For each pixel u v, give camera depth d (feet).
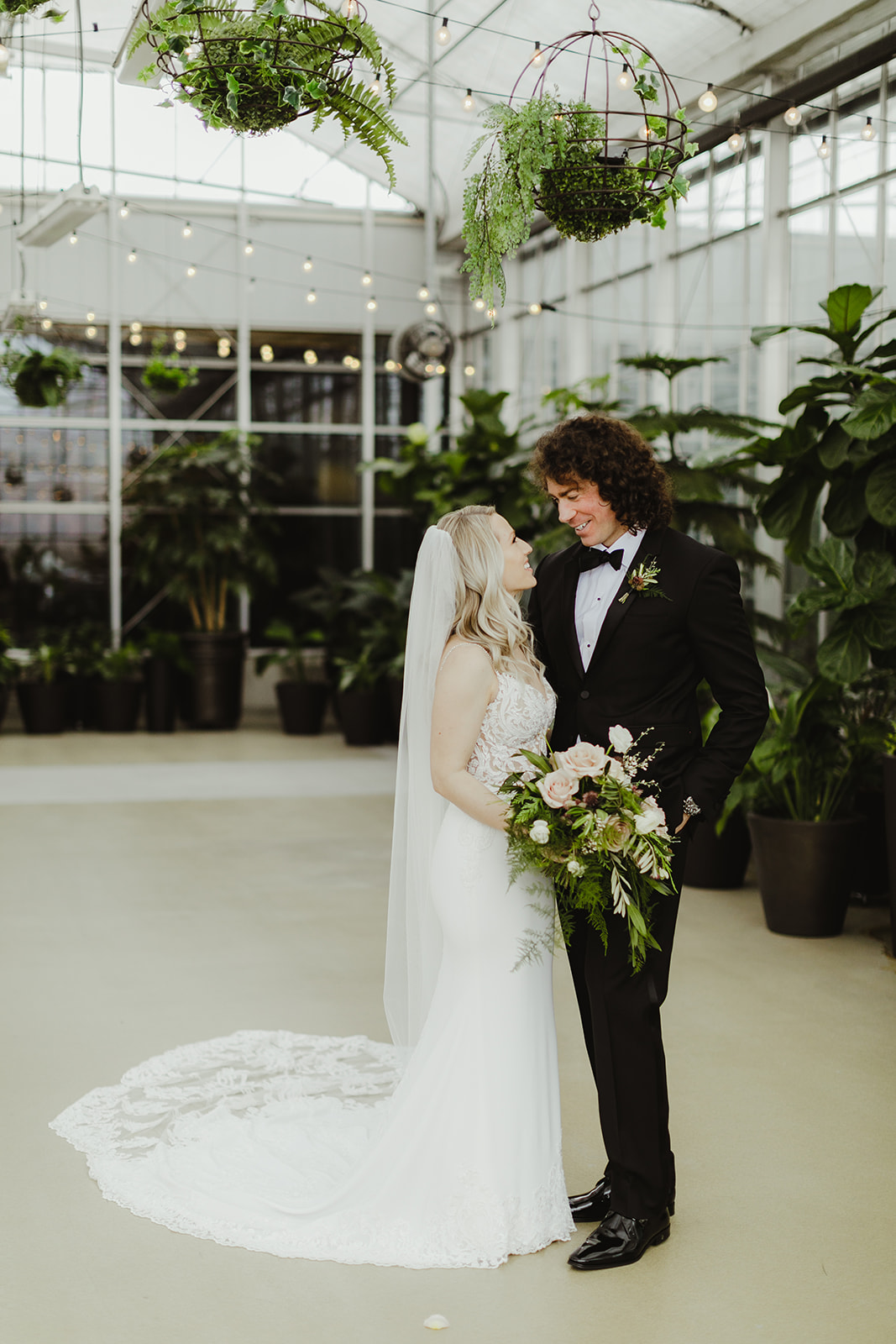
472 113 33.24
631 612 8.35
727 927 16.74
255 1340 7.25
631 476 8.27
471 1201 8.23
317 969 14.84
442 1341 7.24
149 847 22.11
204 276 41.22
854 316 16.46
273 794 27.84
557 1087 8.68
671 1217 8.82
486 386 42.06
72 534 40.96
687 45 25.05
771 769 16.22
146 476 37.76
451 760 8.31
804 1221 8.79
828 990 14.11
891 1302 7.73
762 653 17.83
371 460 39.09
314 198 41.75
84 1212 8.82
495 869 8.34
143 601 41.42
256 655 42.60
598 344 33.17
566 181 10.52
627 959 8.14
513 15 26.11
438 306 28.73
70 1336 7.28
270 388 42.37
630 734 8.03
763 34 23.68
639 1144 8.18
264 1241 8.32
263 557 38.40
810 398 16.39
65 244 39.86
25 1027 12.70
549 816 7.86
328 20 9.59
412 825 8.89
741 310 26.37
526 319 38.22
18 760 32.94
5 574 40.55
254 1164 9.36
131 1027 12.72
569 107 10.43
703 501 20.52
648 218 10.76
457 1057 8.34
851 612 15.38
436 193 40.42
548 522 29.73
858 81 22.34
